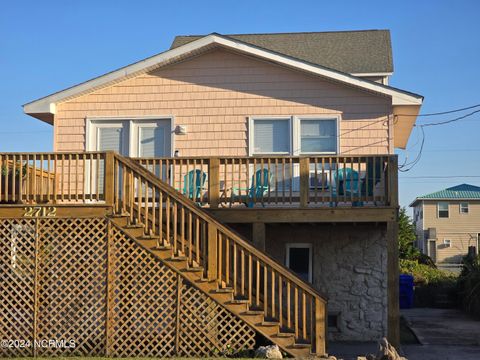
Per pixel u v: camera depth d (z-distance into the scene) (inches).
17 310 452.8
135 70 575.8
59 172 580.4
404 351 485.7
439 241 1877.5
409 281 867.4
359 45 785.6
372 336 533.0
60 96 582.2
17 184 498.9
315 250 545.6
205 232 446.0
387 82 711.1
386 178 475.8
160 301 461.4
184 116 577.6
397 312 458.6
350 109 559.8
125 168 454.3
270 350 414.3
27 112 585.3
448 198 1879.9
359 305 537.3
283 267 432.8
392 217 467.2
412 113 569.9
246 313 429.1
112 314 442.9
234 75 576.4
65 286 451.5
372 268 539.8
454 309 864.3
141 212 469.4
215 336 432.8
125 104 583.8
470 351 485.7
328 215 474.0
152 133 582.6
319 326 424.8
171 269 440.1
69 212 453.4
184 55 574.2
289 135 564.4
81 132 585.0
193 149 573.9
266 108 569.9
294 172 558.3
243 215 479.5
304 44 808.9
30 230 456.4
